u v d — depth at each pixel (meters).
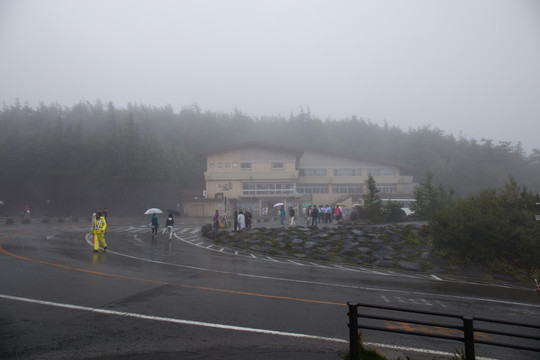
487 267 15.03
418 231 19.80
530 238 14.48
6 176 56.28
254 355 5.04
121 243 18.30
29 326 5.90
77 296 7.73
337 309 7.54
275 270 12.51
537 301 9.80
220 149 59.94
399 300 8.73
